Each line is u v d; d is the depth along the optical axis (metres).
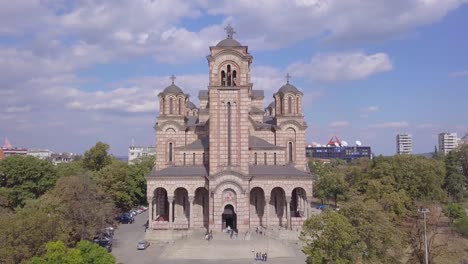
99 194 92.12
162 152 112.38
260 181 100.62
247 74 102.06
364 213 60.69
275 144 112.38
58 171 133.50
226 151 99.00
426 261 64.62
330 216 57.25
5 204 106.62
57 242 56.16
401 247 65.31
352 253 55.06
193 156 108.25
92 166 154.62
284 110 113.44
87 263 55.56
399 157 131.50
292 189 100.56
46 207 77.88
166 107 114.94
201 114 116.12
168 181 101.31
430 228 77.25
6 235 57.84
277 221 105.62
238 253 84.00
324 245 55.50
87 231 79.25
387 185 106.06
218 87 99.75
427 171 124.06
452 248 85.06
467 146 182.00
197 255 83.25
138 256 84.19
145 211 149.75
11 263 56.38
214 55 100.81
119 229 114.50
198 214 104.12
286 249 86.81
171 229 98.88
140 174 146.25
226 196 97.44
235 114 99.75
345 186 154.00
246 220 96.44
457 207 113.50
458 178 155.38
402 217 87.50
